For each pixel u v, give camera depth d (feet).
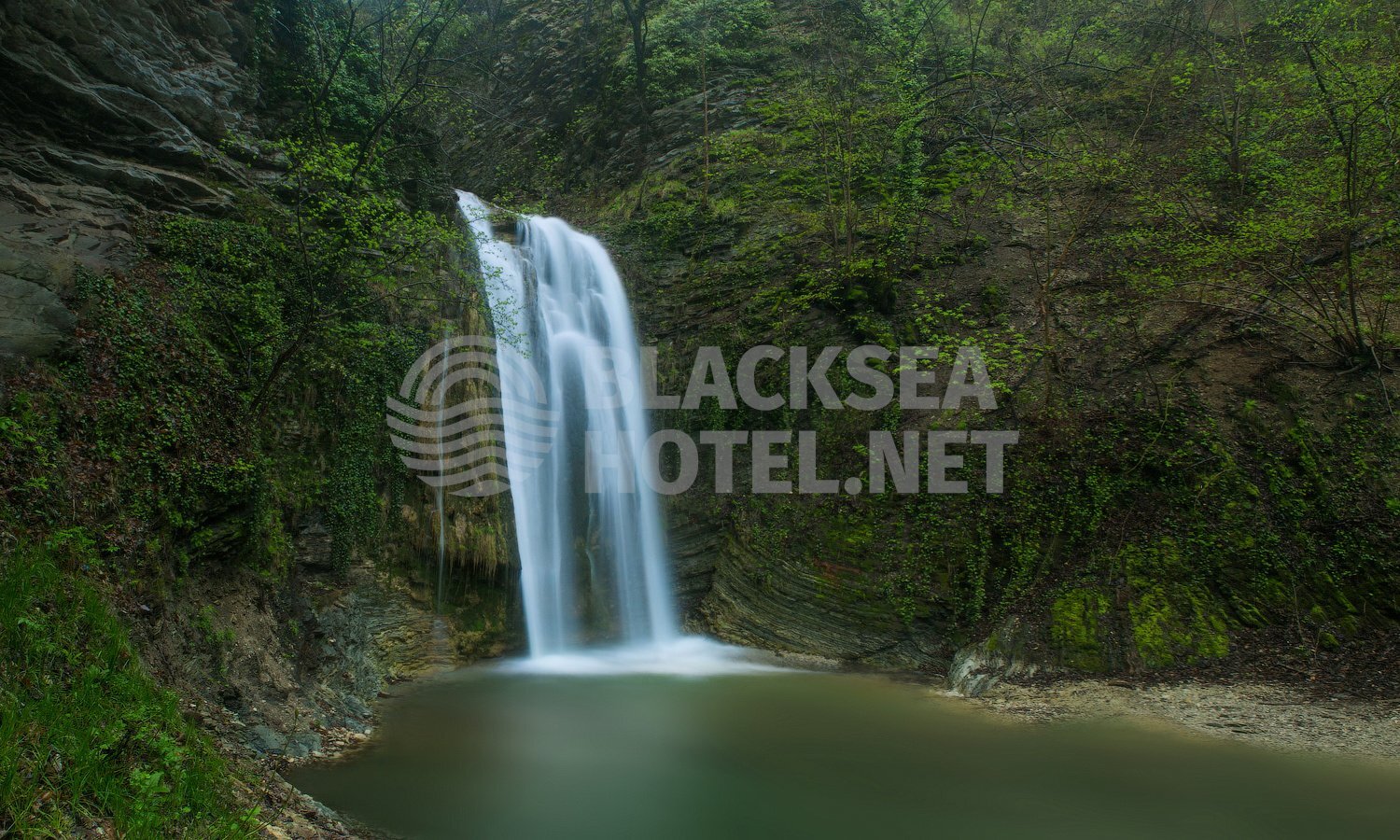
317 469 37.83
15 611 17.66
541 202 76.38
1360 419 41.37
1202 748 28.91
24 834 13.19
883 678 40.55
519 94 93.86
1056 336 50.65
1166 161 57.88
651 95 77.36
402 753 28.99
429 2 71.77
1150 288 48.65
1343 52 49.83
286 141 41.24
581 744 30.53
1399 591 36.29
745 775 27.40
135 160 40.01
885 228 58.75
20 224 32.07
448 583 42.50
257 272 38.52
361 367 40.86
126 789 15.71
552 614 46.98
